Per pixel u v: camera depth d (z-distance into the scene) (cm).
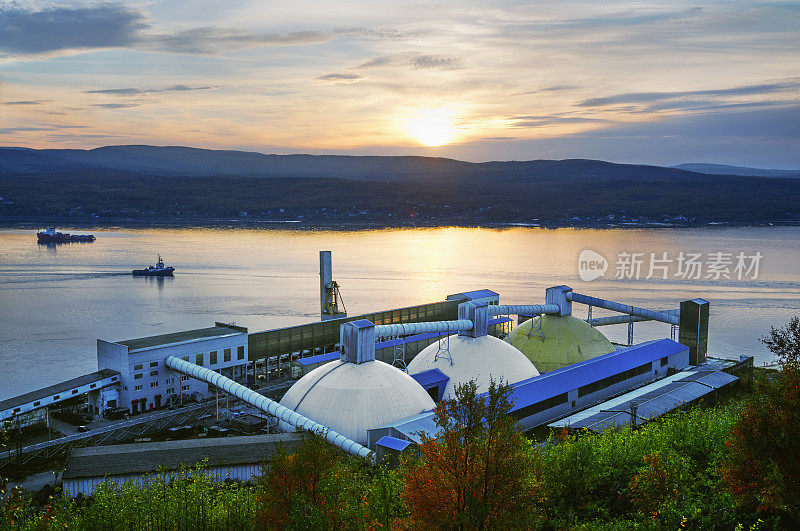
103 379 9538
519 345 13938
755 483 4459
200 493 5081
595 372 11750
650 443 5694
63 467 8075
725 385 11850
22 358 19838
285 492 4419
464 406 3800
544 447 5769
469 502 3584
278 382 11506
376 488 5072
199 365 10562
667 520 4544
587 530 4472
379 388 9206
